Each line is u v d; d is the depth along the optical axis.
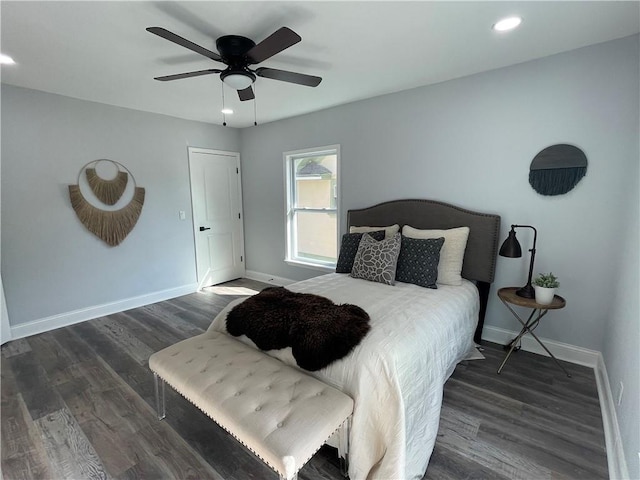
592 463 1.60
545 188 2.49
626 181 2.18
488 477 1.52
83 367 2.52
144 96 3.26
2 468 1.59
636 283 1.62
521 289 2.48
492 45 2.20
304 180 4.37
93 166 3.46
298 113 4.02
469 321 2.47
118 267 3.76
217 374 1.63
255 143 4.75
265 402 1.42
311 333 1.69
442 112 2.94
